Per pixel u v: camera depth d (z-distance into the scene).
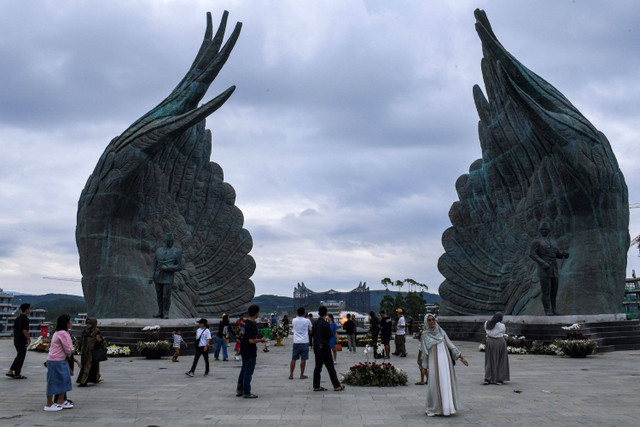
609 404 7.73
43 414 7.23
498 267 29.12
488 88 29.80
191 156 33.34
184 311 28.14
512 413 7.07
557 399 8.22
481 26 23.64
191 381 11.13
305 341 11.52
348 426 6.31
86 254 23.92
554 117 22.48
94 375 10.60
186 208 32.91
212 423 6.56
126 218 24.97
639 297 71.50
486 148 30.30
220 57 27.03
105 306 23.05
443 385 6.92
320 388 9.52
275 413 7.23
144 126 24.83
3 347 22.22
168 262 21.45
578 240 22.86
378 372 10.33
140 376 12.12
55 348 7.62
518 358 16.19
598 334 18.95
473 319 28.59
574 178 22.61
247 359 8.79
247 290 34.72
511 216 28.70
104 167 24.42
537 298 23.50
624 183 23.05
